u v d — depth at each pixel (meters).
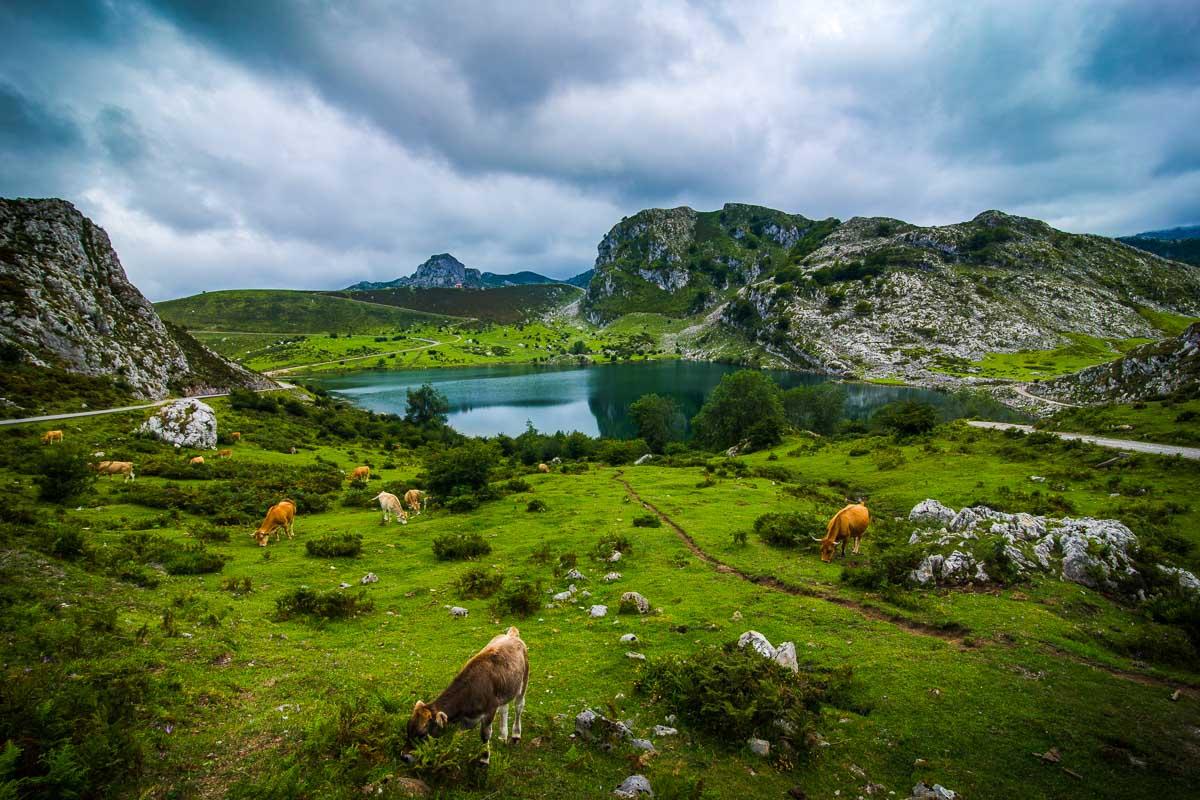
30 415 59.31
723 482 42.19
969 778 8.76
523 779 7.39
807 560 21.23
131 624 10.90
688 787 7.70
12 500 25.64
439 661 11.55
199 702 8.20
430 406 115.19
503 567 21.00
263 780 6.40
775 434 73.12
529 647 13.03
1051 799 8.38
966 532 19.95
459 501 33.00
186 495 31.75
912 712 10.59
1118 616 16.00
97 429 53.34
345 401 160.50
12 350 72.19
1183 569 18.92
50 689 7.11
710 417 87.38
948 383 159.62
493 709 7.65
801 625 14.77
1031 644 13.70
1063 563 18.56
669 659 11.12
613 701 10.30
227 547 23.25
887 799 8.22
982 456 46.41
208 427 54.97
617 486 41.16
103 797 5.84
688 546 23.59
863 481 43.47
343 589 17.72
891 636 14.20
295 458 56.50
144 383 88.06
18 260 86.88
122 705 7.25
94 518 25.27
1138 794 8.56
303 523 29.95
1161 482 34.94
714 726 9.37
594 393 181.88
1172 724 10.50
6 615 9.60
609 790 7.49
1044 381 121.81
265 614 14.37
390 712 8.44
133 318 104.94
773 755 8.88
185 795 6.17
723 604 16.23
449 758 6.92
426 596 17.28
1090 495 33.09
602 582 18.86
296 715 8.16
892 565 18.58
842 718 10.30
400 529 28.08
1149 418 55.41
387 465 59.31
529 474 53.47
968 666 12.46
